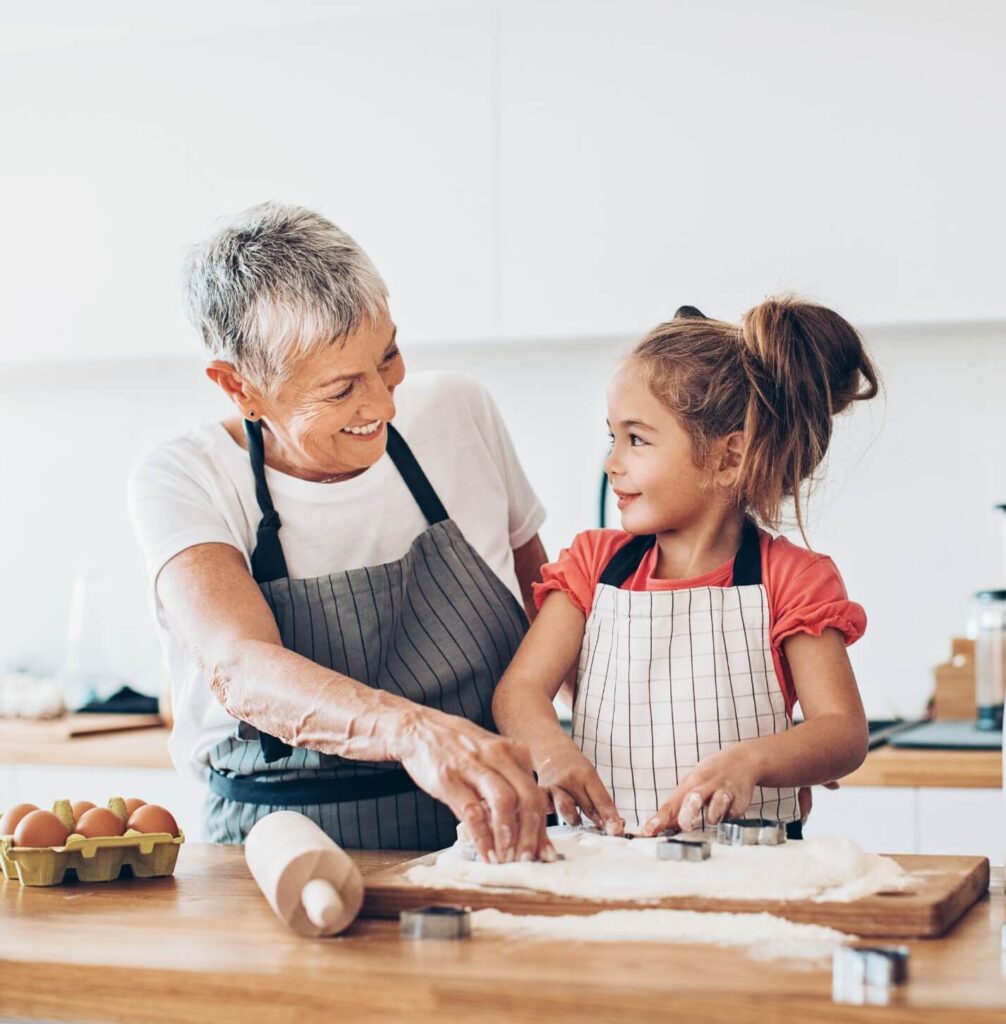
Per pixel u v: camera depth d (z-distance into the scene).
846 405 1.36
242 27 2.75
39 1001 0.86
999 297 2.39
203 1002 0.83
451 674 1.38
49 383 3.26
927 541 2.74
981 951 0.85
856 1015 0.72
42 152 2.86
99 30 2.77
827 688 1.24
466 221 2.63
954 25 2.40
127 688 3.00
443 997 0.78
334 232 1.27
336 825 1.33
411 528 1.43
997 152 2.38
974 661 2.65
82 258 2.84
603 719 1.31
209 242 1.29
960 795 2.20
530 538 1.65
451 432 1.50
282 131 2.72
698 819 1.09
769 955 0.83
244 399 1.32
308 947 0.88
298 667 1.15
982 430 2.71
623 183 2.55
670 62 2.53
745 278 2.49
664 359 1.30
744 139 2.49
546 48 2.59
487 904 0.95
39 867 1.12
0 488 3.28
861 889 0.93
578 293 2.58
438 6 2.64
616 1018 0.75
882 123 2.43
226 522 1.38
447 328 2.65
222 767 1.40
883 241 2.43
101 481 3.22
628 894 0.93
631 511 1.32
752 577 1.31
